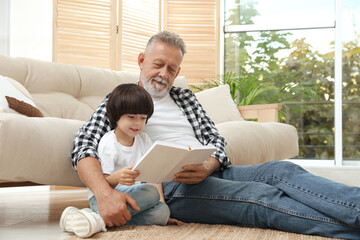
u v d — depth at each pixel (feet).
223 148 5.85
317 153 17.10
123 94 4.98
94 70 9.27
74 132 5.71
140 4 15.43
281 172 5.12
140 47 15.47
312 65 17.24
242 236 4.55
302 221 4.74
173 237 4.41
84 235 4.38
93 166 4.90
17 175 5.21
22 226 5.50
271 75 17.52
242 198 5.08
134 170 4.57
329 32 17.15
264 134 8.67
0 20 13.08
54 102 8.25
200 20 16.17
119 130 5.16
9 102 6.05
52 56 13.73
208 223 5.42
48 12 14.02
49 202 8.63
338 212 4.50
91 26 14.38
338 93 16.78
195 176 5.19
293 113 17.30
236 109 10.45
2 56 8.09
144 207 4.92
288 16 17.43
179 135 5.90
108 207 4.60
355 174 15.07
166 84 5.78
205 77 16.10
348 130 16.89
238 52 17.76
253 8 17.69
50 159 5.32
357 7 16.87
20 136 5.00
